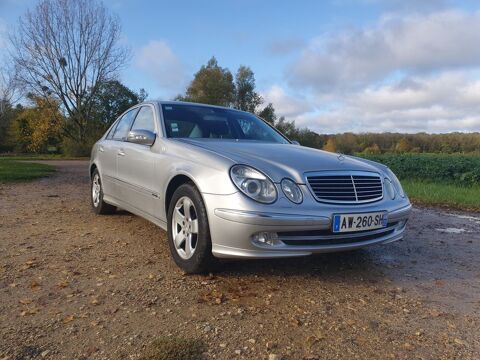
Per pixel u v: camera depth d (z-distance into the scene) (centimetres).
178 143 374
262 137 469
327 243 309
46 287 304
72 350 219
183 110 456
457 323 266
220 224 296
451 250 454
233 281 323
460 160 1578
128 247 415
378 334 247
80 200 738
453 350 231
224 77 5012
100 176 551
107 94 4403
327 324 258
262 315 267
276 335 241
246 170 302
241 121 485
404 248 455
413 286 333
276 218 285
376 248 448
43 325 245
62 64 3553
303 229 293
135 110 509
